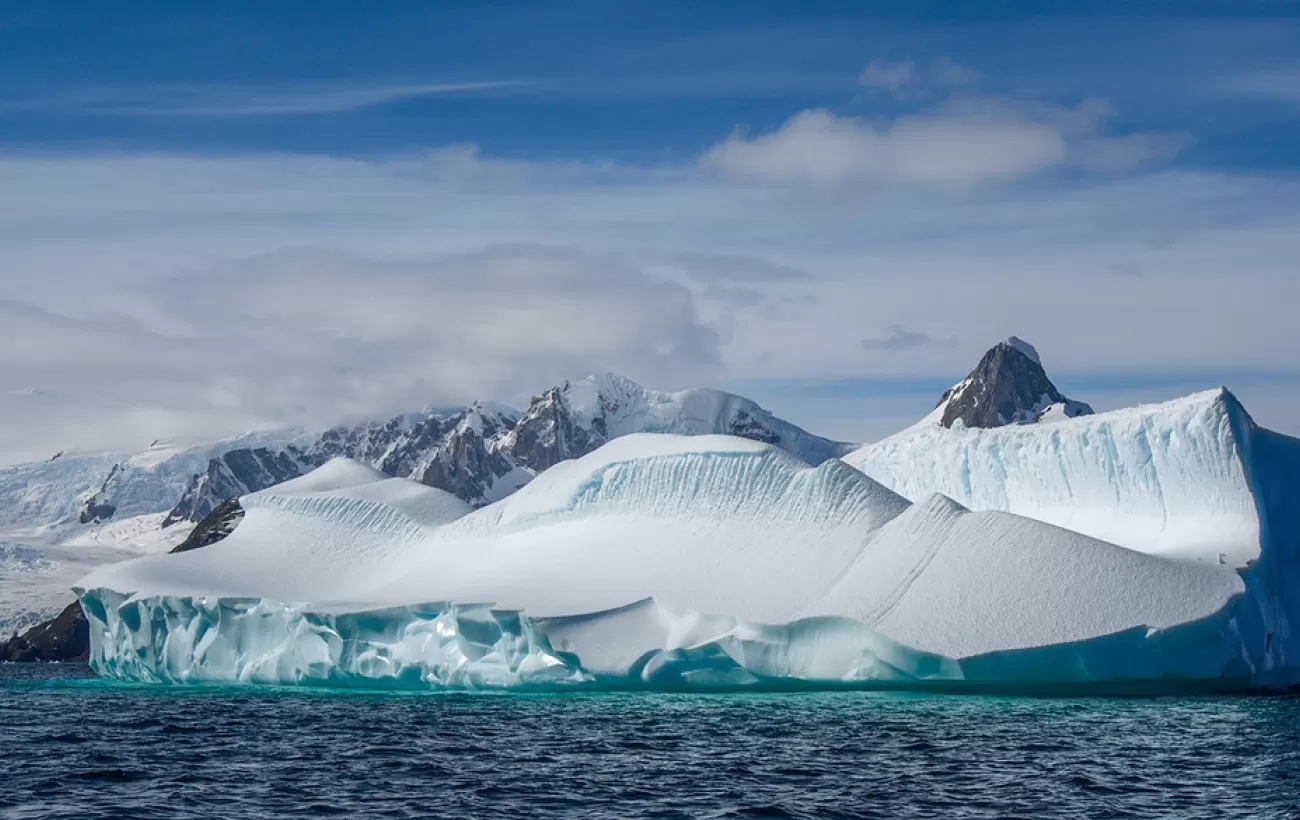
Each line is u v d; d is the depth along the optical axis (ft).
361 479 352.08
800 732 197.57
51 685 325.01
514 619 244.22
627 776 164.66
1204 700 230.68
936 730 197.47
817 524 260.62
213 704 256.73
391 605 259.60
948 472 321.32
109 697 281.13
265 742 199.52
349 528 317.22
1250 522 248.93
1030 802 147.64
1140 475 276.00
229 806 148.77
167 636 292.81
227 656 287.28
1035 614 219.41
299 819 141.38
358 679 267.80
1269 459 266.57
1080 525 287.07
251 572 306.55
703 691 247.29
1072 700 231.50
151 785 162.71
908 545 242.99
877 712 218.18
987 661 214.48
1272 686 246.06
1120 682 221.66
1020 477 306.76
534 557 278.67
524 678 246.47
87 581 311.68
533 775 166.09
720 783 159.33
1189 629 213.05
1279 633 248.52
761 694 245.04
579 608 246.27
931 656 216.13
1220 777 159.94
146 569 307.78
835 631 226.79
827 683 230.48
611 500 282.15
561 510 285.23
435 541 302.66
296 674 277.44
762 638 230.07
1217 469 257.75
